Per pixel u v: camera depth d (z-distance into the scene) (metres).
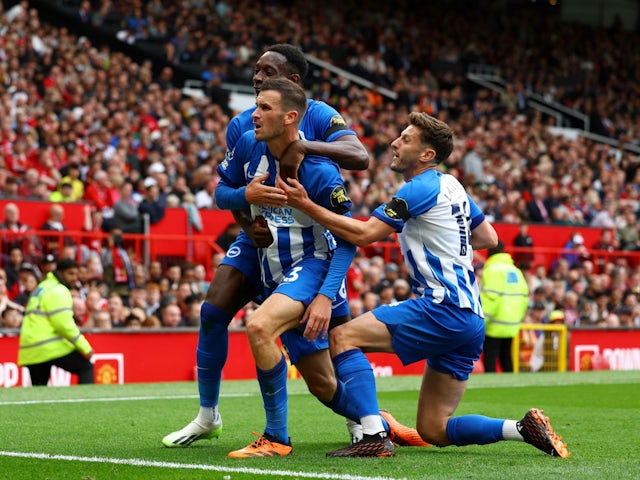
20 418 12.52
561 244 34.56
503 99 50.44
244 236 9.76
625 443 10.40
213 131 34.19
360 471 7.93
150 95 34.25
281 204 8.68
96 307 21.62
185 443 9.86
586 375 23.44
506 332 23.33
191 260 26.20
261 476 7.61
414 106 45.84
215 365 9.77
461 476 7.66
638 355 28.05
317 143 8.80
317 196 8.86
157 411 13.65
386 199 33.22
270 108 8.59
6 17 34.16
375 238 8.77
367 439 8.92
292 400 15.83
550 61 57.19
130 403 14.85
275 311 8.73
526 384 20.31
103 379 20.47
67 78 33.31
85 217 25.25
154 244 25.50
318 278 8.96
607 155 47.84
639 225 38.97
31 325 18.03
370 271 26.42
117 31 41.41
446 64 52.53
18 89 31.39
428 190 8.93
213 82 40.38
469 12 57.66
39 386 17.88
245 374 22.48
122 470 8.02
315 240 9.06
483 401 16.34
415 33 53.34
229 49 44.09
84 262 23.89
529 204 37.44
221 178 9.54
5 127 27.88
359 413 8.95
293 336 9.30
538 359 25.42
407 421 12.83
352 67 47.81
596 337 26.94
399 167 9.35
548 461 8.70
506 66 54.94
